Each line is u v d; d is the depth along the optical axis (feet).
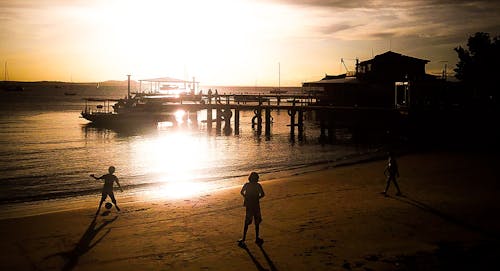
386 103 183.52
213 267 32.42
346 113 194.80
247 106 197.06
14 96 624.59
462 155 98.78
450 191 58.80
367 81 189.26
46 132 186.50
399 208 49.16
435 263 31.35
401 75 187.83
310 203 53.16
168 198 60.18
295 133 191.42
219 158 113.39
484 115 121.49
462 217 44.80
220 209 51.85
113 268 32.65
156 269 32.30
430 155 99.09
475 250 34.04
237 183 76.43
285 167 96.37
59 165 101.14
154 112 222.28
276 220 45.24
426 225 41.88
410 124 134.00
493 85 142.51
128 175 87.40
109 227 44.09
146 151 128.57
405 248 35.04
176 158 113.09
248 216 37.50
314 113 270.87
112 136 175.01
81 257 35.22
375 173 76.84
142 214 49.65
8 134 175.83
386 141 151.23
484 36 147.23
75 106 403.75
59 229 43.47
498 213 46.34
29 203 62.64
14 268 32.81
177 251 36.27
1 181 81.10
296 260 33.30
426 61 189.57
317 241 37.78
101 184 78.07
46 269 32.55
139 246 37.78
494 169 77.82
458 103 144.15
